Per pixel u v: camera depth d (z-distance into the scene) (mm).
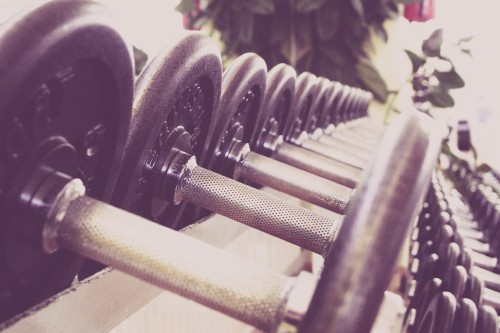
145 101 508
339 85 1350
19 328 398
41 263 449
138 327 1086
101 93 434
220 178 584
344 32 2260
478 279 759
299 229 548
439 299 630
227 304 365
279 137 907
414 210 304
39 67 337
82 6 364
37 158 386
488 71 2678
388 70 2568
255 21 2215
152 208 599
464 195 2014
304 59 2283
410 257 1074
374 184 305
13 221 388
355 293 285
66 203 404
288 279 358
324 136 1313
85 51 373
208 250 389
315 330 291
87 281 470
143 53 1389
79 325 478
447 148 1992
